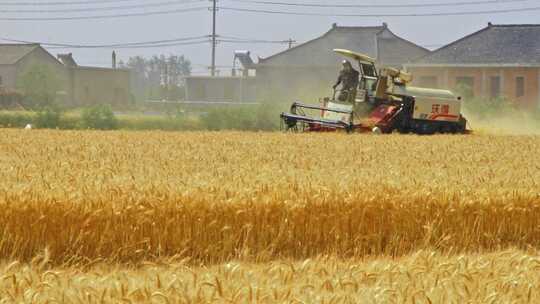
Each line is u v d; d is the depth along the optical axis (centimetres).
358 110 10044
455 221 3841
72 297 2241
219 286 2259
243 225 3578
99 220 3459
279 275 2520
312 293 2302
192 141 7406
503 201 3894
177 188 3756
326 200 3681
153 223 3497
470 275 2483
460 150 6906
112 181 3997
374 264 2775
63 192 3581
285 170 4753
